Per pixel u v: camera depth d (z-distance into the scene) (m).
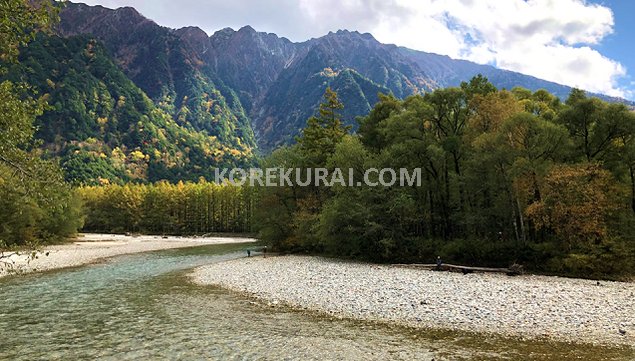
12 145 9.43
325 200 49.19
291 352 13.91
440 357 13.26
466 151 39.41
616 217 32.81
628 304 19.61
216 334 16.19
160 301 22.70
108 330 16.97
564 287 24.34
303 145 56.41
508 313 18.31
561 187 30.95
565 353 13.53
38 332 16.78
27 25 8.99
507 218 37.84
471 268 31.84
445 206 42.34
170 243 79.69
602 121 33.47
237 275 31.56
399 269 34.03
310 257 45.09
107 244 73.06
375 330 16.50
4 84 9.51
